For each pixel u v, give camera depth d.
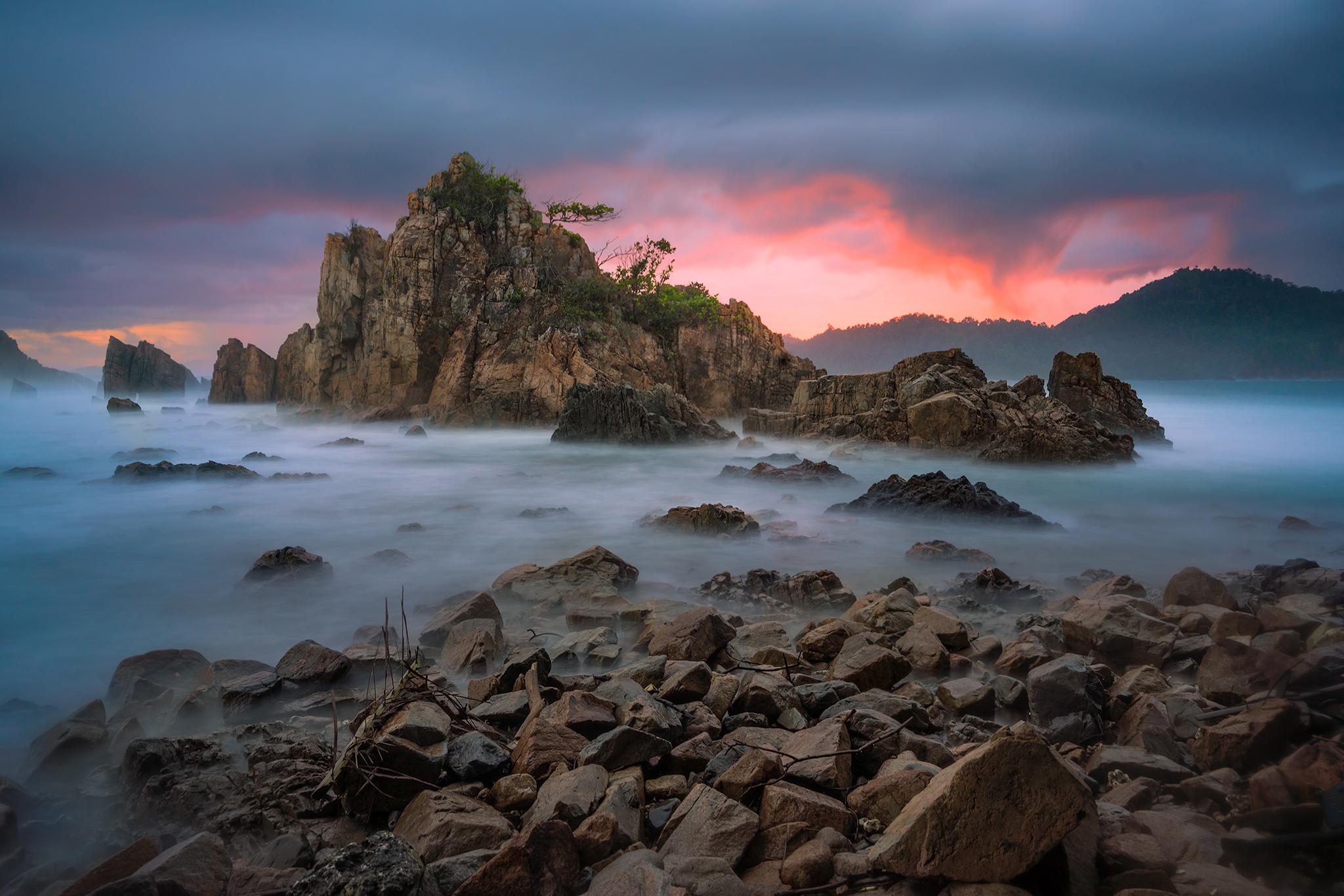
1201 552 15.87
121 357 100.69
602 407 43.47
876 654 7.21
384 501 24.11
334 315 66.88
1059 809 3.64
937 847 3.70
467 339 62.28
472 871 3.89
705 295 71.00
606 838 4.09
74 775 6.11
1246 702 5.48
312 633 10.58
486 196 68.50
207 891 4.02
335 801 5.03
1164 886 3.66
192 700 7.04
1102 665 7.08
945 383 37.19
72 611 11.85
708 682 6.58
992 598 11.16
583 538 17.12
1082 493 26.69
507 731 6.05
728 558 14.85
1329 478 30.12
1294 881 3.69
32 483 28.88
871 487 21.14
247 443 49.56
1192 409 82.94
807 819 4.37
